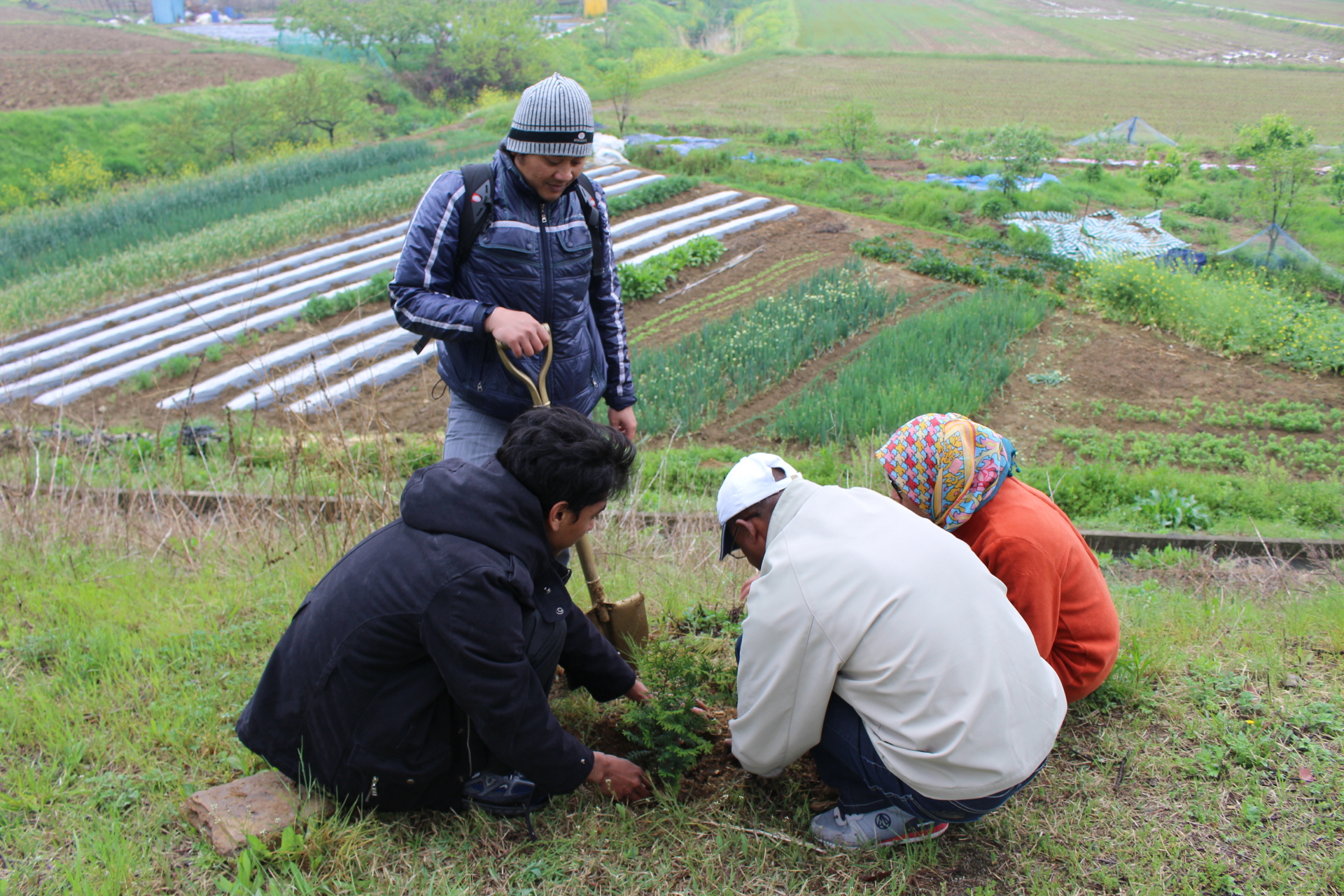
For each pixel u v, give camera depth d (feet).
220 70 156.66
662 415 33.27
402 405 37.27
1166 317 43.27
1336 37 170.91
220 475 20.12
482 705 7.34
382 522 14.21
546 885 7.52
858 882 7.55
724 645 11.31
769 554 7.66
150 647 11.09
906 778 7.13
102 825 7.89
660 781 8.91
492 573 7.30
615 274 10.66
